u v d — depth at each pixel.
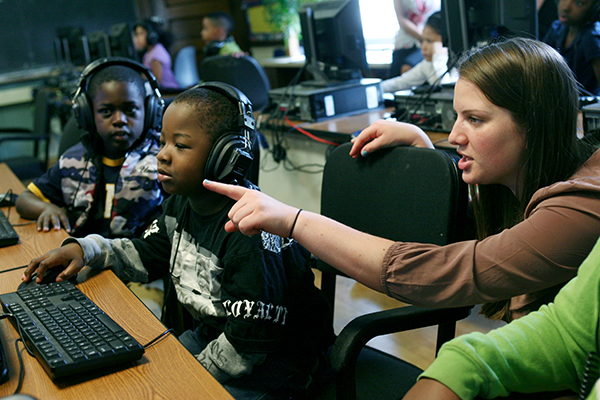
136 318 0.99
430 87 2.19
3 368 0.81
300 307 1.06
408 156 1.12
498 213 1.03
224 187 0.93
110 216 1.63
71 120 2.17
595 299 0.65
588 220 0.76
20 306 0.99
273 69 5.54
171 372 0.82
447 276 0.83
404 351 1.95
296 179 2.82
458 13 2.08
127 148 1.61
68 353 0.83
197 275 1.09
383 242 0.88
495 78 0.83
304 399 1.03
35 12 5.93
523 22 1.98
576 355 0.67
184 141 1.00
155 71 5.24
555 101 0.83
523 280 0.79
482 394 0.68
